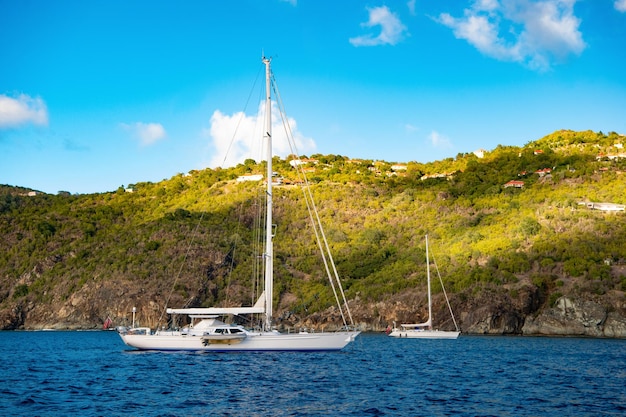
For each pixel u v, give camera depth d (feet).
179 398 98.68
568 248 358.23
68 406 92.07
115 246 473.67
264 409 89.86
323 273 415.23
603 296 321.11
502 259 365.40
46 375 129.80
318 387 110.52
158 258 443.73
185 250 444.14
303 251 445.78
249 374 126.52
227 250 444.14
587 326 314.76
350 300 377.91
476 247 389.80
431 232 445.78
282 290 400.06
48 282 457.27
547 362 165.07
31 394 103.24
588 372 139.95
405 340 279.08
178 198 574.15
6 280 469.57
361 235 457.27
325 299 382.22
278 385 112.16
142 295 413.59
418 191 537.65
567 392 108.06
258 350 164.45
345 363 149.69
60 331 417.08
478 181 548.72
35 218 541.75
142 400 97.04
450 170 642.63
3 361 165.48
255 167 647.97
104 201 621.31
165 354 167.63
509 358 177.68
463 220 449.06
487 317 329.52
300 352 166.71
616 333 308.81
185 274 422.82
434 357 179.52
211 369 134.72
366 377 125.80
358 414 86.89
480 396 103.09
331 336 166.30
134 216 545.85
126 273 434.71
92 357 174.91
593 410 90.89
